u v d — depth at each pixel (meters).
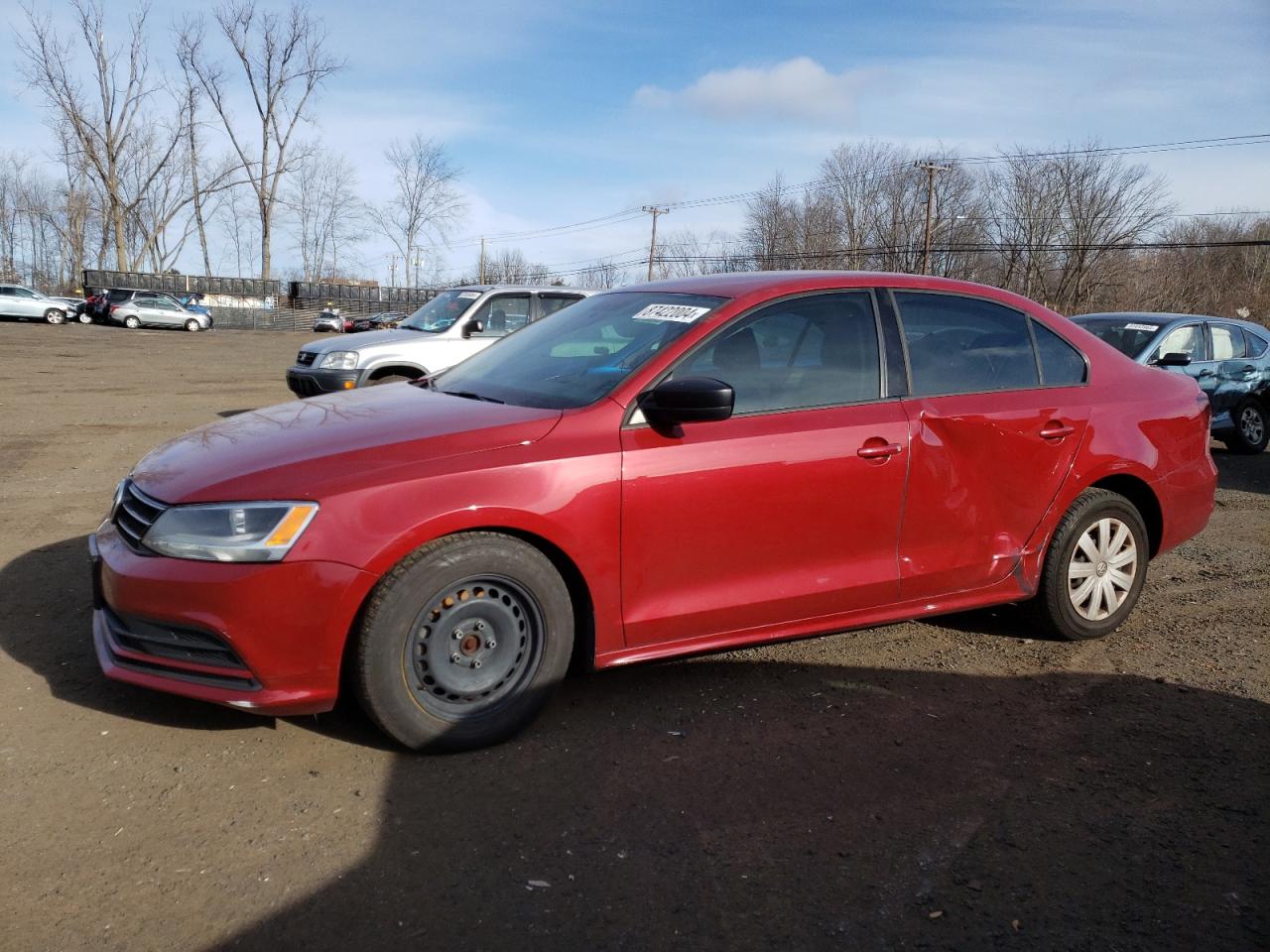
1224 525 7.02
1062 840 2.82
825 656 4.19
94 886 2.48
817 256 55.22
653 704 3.66
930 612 4.04
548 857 2.67
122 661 3.17
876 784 3.12
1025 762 3.29
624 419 3.40
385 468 3.07
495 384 3.95
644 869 2.63
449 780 3.06
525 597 3.25
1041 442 4.14
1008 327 4.31
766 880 2.60
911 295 4.10
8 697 3.51
